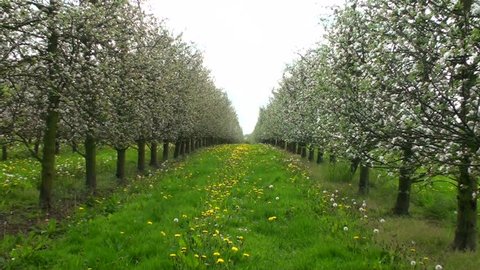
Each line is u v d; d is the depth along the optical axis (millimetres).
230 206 13391
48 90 12469
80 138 18078
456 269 8227
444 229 12016
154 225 11234
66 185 18328
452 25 6660
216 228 10719
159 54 23000
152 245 9312
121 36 14469
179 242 8922
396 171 8805
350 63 11406
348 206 12844
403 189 13945
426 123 6957
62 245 9734
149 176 21828
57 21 10695
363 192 16891
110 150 38094
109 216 12180
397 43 7566
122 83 15711
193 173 22844
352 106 9930
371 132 8602
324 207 12703
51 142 14609
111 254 8867
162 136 28203
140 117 19922
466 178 9258
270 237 10344
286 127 36656
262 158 31562
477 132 6535
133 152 37438
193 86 36031
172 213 12570
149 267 8039
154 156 30531
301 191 15586
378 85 7965
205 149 54156
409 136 7465
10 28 9969
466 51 6316
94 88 13180
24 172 21203
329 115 13719
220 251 8570
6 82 11672
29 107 14484
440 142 7180
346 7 13023
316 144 22125
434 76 6805
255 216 12336
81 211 13086
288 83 36594
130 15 17641
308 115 22969
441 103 6926
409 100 7430
